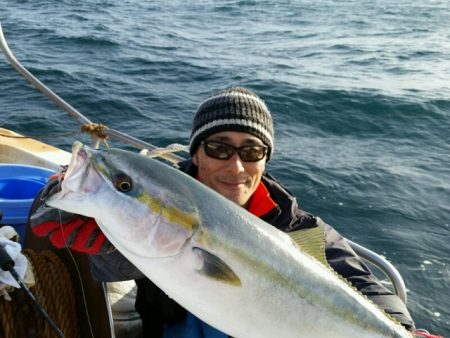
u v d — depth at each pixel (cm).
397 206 255
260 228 72
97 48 586
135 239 67
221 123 89
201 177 95
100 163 67
